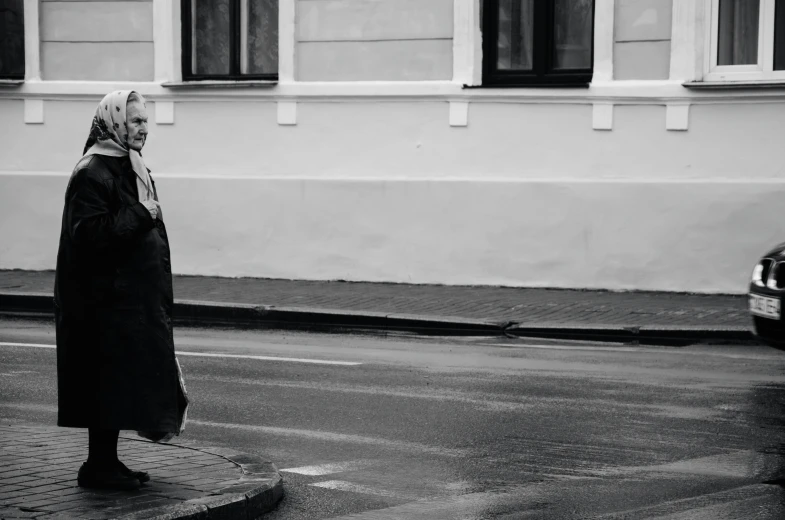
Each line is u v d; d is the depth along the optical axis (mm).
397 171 18375
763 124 16688
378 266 18234
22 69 20578
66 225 6113
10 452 7145
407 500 6660
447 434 8453
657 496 6691
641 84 17125
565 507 6457
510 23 18172
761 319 10266
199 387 10359
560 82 17875
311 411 9320
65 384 6168
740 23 16969
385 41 18547
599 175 17391
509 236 17578
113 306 6113
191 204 19141
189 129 19438
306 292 17047
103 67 20047
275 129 18984
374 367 11461
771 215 16453
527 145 17719
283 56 18953
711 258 16734
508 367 11477
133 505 5863
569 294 16906
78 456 7039
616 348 12930
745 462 7562
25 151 20266
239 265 18938
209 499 6020
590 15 17953
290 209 18641
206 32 19938
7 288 17297
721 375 11023
